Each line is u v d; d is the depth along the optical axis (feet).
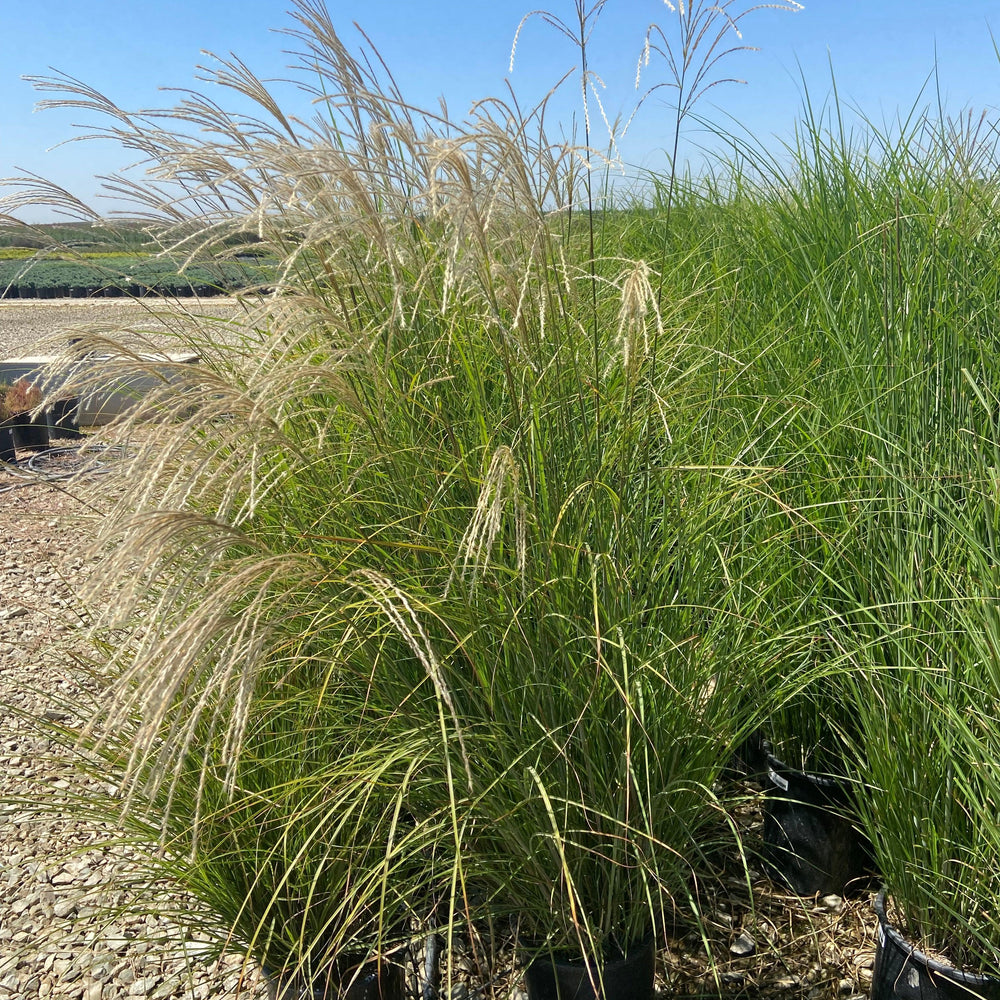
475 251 6.32
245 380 7.82
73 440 30.12
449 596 6.53
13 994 8.03
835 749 8.42
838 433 8.93
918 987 6.63
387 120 7.88
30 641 14.30
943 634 6.82
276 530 7.52
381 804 7.08
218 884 7.06
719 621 7.20
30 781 10.66
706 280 12.85
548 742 6.48
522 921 7.19
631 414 7.64
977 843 6.37
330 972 6.38
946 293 8.80
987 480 7.02
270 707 6.81
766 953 7.84
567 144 6.77
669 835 6.92
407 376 8.22
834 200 12.34
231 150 7.18
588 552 6.52
